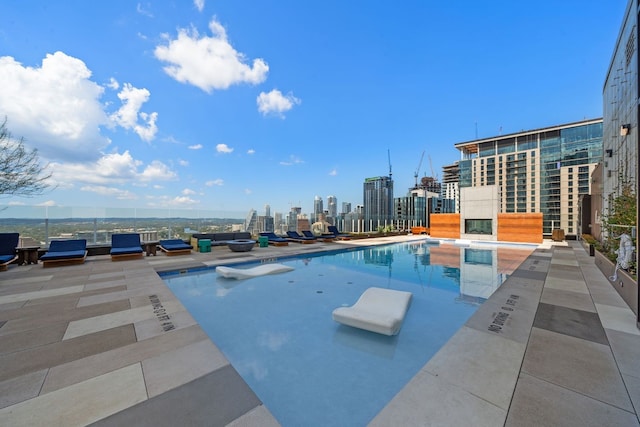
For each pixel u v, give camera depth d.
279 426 1.84
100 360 2.73
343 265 9.63
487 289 6.51
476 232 18.05
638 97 3.42
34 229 9.92
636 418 1.85
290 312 4.90
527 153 63.09
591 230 15.22
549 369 2.51
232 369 2.58
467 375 2.43
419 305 5.29
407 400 2.09
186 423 1.84
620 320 3.75
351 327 4.25
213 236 13.45
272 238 14.80
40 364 2.65
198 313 4.84
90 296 4.96
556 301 4.64
